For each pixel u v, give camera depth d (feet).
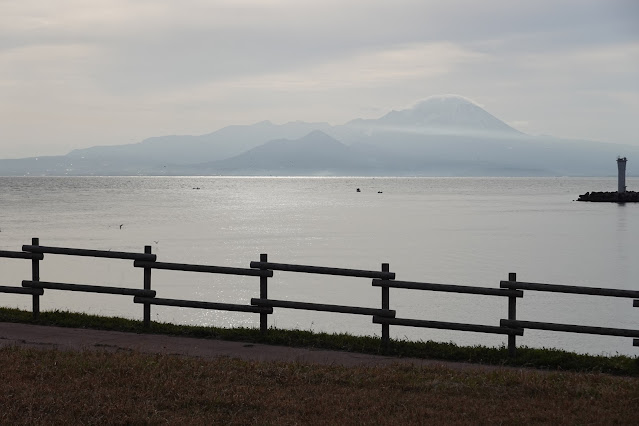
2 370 38.09
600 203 545.44
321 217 377.91
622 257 200.95
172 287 138.00
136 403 33.88
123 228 289.12
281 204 535.60
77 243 228.84
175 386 36.32
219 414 32.99
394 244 236.22
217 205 504.02
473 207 497.87
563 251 216.54
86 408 32.86
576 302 123.24
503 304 122.01
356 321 108.47
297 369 40.14
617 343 93.71
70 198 594.65
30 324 51.06
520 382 38.91
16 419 31.45
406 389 37.60
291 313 115.03
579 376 40.50
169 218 354.95
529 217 382.83
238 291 134.92
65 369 38.47
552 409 34.45
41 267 162.20
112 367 39.04
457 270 173.06
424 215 402.11
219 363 40.75
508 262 189.98
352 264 183.42
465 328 44.93
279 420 32.22
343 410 33.91
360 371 40.32
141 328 49.83
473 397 36.29
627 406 34.86
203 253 205.57
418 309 117.60
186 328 49.96
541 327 43.96
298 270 47.19
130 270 160.86
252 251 211.61
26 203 496.23
